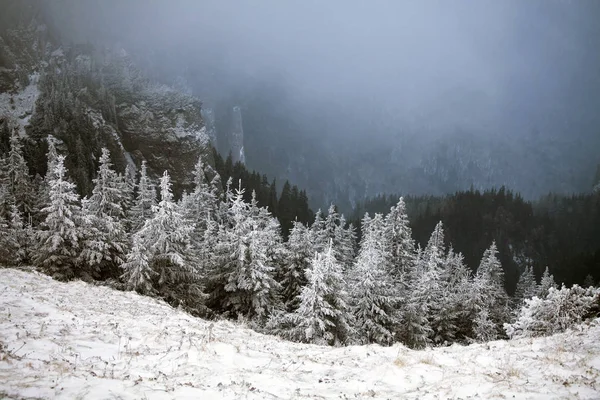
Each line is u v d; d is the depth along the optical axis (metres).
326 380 8.96
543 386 7.75
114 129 109.06
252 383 8.37
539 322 22.94
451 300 40.28
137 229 46.06
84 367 8.17
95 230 29.91
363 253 36.69
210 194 66.56
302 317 24.44
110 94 114.31
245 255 30.31
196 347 10.42
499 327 46.44
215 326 14.87
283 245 41.16
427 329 34.25
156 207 28.56
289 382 8.70
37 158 86.56
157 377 8.02
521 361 9.79
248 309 30.95
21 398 6.18
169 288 28.84
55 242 27.48
